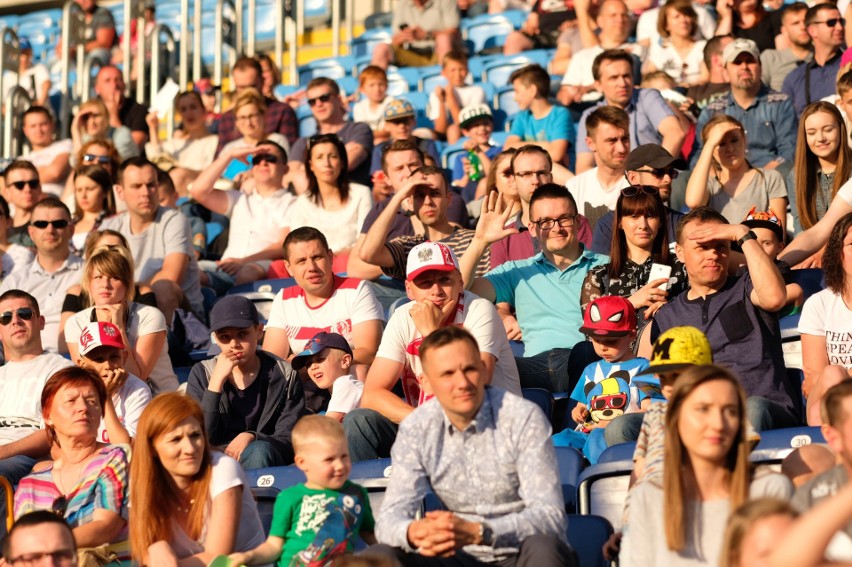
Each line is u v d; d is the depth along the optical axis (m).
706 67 20.31
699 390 7.83
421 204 15.22
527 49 25.36
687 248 11.62
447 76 23.19
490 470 8.76
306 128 24.33
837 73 18.55
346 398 12.19
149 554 9.30
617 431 10.55
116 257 14.11
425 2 26.34
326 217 17.98
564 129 19.70
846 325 11.39
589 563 9.09
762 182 15.43
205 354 15.67
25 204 19.16
